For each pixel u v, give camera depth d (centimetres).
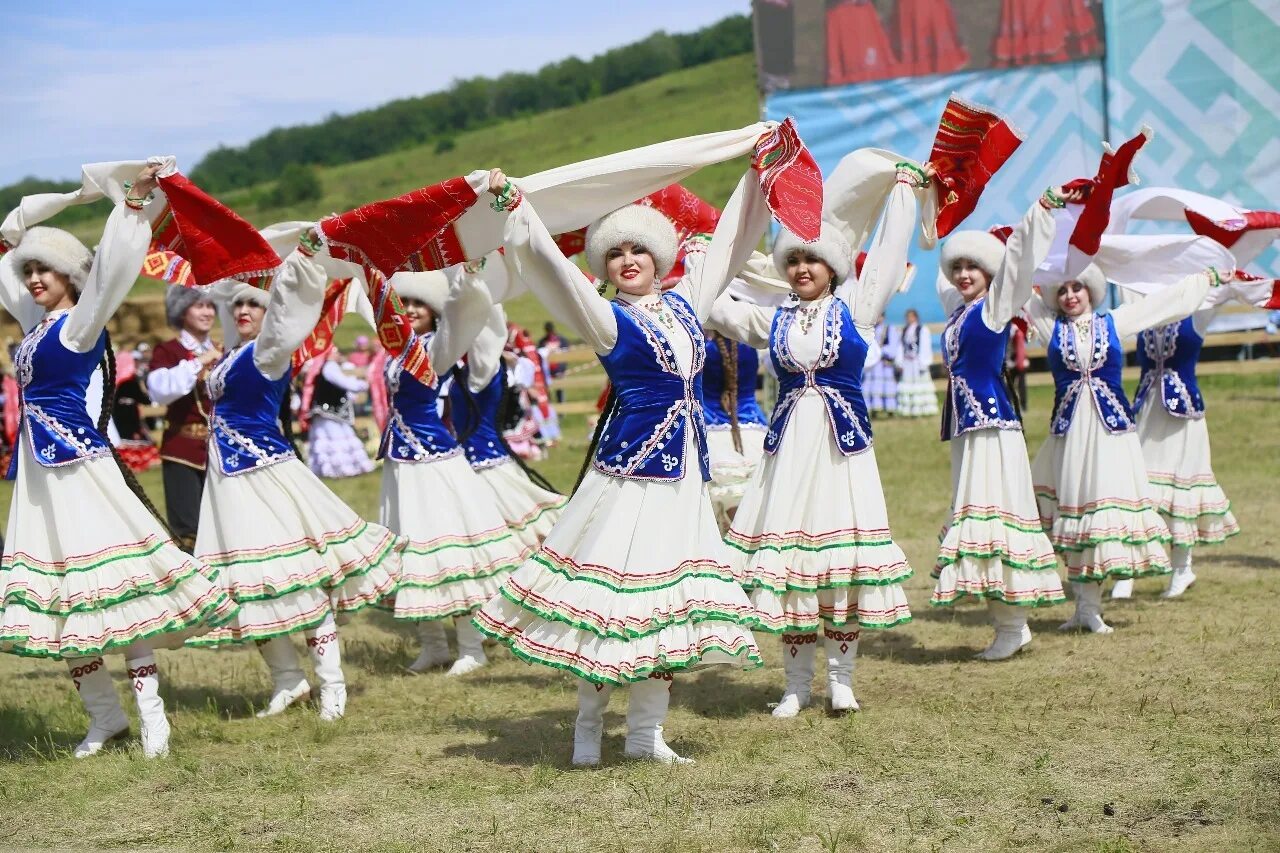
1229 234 750
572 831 417
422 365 618
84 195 527
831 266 550
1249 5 1702
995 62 1745
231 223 527
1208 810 412
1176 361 777
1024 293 626
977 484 639
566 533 470
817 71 1752
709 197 4794
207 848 415
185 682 671
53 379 512
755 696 598
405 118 8969
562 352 2286
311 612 577
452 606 651
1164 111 1739
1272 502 1059
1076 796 431
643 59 8988
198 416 737
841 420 544
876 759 481
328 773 493
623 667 455
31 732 573
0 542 748
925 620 745
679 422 469
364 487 1472
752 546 554
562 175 487
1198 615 710
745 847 398
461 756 511
